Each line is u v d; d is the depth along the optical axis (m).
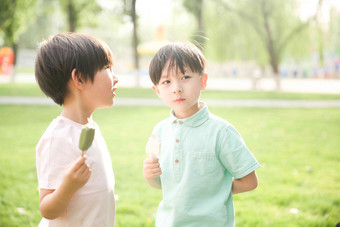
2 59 25.25
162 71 1.63
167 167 1.73
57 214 1.35
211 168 1.64
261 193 3.55
